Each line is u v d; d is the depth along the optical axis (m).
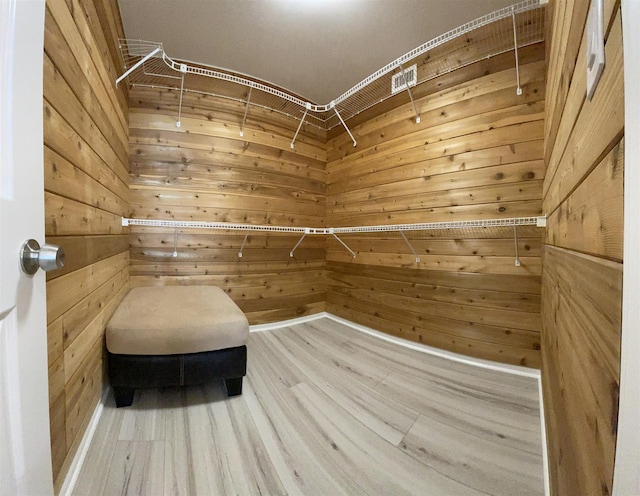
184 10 1.64
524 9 1.31
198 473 0.95
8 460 0.39
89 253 1.12
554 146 1.07
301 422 1.23
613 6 0.37
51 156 0.79
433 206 2.02
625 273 0.29
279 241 2.66
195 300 1.71
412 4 1.59
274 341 2.23
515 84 1.66
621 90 0.34
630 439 0.27
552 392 0.96
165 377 1.28
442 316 1.97
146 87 2.10
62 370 0.85
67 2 0.91
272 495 0.88
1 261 0.38
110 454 1.02
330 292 2.92
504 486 0.93
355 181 2.64
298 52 2.02
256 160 2.52
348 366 1.79
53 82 0.81
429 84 2.03
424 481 0.94
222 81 2.25
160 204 2.16
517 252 1.65
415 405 1.36
